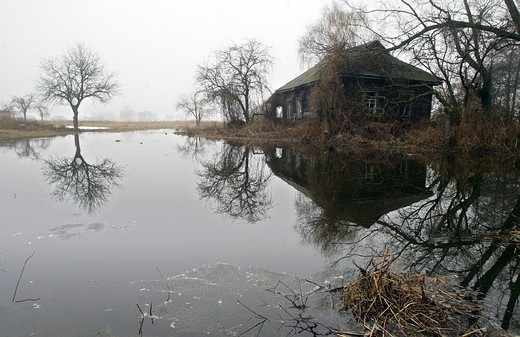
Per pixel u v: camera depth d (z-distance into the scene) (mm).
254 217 6379
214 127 35469
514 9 14078
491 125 14219
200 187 9188
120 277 3879
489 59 16859
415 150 15727
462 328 2865
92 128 46688
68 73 36375
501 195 7840
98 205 7059
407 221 6051
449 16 14539
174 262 4316
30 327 2918
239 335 2848
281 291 3598
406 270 4098
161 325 2973
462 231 5508
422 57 15320
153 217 6281
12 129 34031
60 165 12797
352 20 17953
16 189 8547
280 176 10938
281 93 30172
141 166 12867
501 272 4051
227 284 3738
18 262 4254
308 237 5277
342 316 3123
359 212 6633
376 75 19109
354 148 16859
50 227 5586
